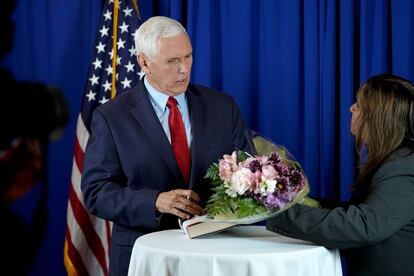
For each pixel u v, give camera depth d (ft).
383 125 5.43
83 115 8.45
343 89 8.47
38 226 1.60
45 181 1.60
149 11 9.10
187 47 6.36
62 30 9.11
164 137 6.39
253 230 6.12
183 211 5.79
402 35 8.30
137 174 6.32
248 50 8.89
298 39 8.75
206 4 8.82
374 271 5.32
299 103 8.83
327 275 5.29
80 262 8.40
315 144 8.66
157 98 6.61
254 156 5.96
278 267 4.90
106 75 8.52
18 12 8.98
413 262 5.17
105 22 8.61
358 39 8.63
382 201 5.10
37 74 9.11
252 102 9.05
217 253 4.93
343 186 8.46
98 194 6.14
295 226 5.24
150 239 5.60
